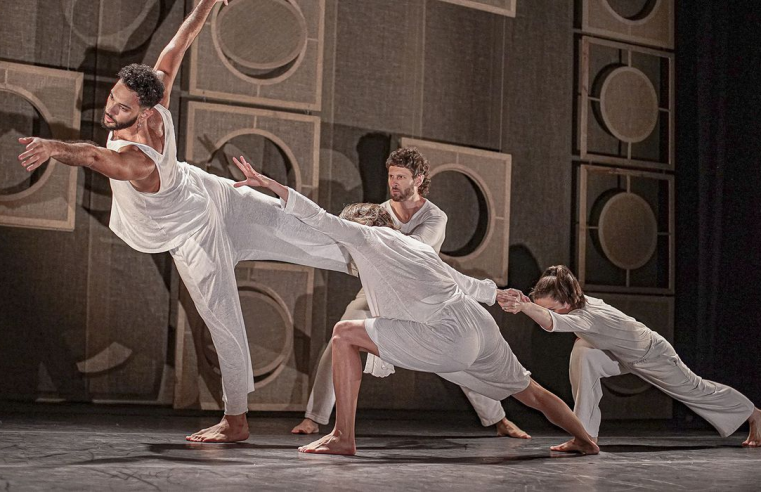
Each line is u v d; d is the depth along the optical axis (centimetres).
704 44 534
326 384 345
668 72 537
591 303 345
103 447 262
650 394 516
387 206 371
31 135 399
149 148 252
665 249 530
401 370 460
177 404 409
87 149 233
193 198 272
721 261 523
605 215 514
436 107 479
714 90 530
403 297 266
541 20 508
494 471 241
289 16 443
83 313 401
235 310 288
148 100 252
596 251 516
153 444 275
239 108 429
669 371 348
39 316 393
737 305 517
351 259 302
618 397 509
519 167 498
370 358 344
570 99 513
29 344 390
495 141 492
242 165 260
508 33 499
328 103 454
